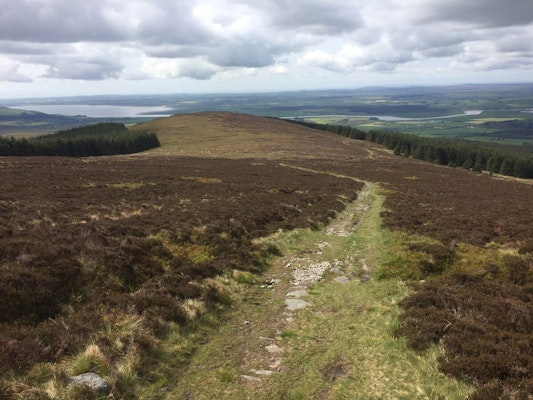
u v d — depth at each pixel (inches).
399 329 382.0
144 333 346.3
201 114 7096.5
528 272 542.6
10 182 1307.8
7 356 271.3
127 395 272.8
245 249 673.6
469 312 409.1
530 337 346.3
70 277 430.6
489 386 274.8
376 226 935.0
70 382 265.1
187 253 618.5
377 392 289.7
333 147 4269.2
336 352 352.2
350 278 584.7
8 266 407.8
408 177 2188.7
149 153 3614.7
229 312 448.5
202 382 301.0
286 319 430.9
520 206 1227.9
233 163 2561.5
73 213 852.0
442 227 836.6
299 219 973.8
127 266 498.9
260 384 299.6
